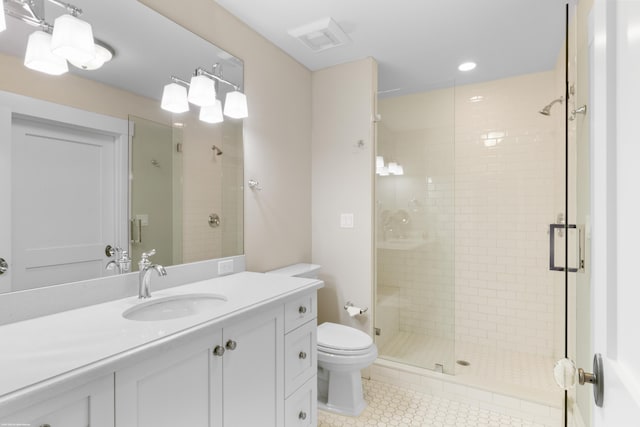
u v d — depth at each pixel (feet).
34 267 3.85
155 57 5.16
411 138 8.34
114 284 4.57
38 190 3.91
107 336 3.17
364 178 8.28
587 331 4.25
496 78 9.36
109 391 2.76
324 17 6.59
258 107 7.20
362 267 8.31
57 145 4.08
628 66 1.67
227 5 6.27
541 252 8.87
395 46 7.65
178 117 5.52
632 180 1.62
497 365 8.24
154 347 3.02
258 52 7.18
